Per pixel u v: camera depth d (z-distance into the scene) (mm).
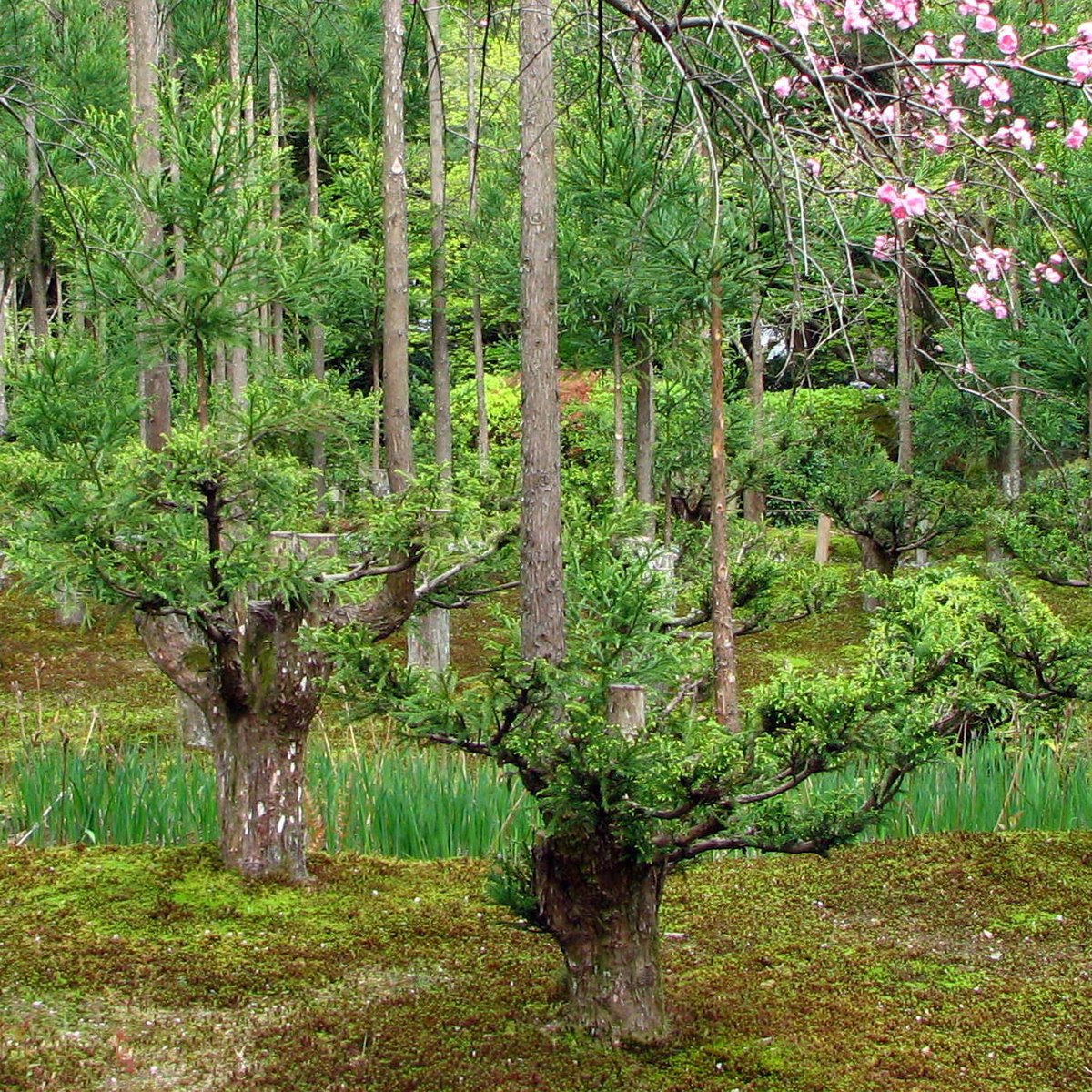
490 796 7141
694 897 6137
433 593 6832
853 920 5785
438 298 11203
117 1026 4484
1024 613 6543
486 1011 4570
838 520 15125
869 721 3906
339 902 5965
